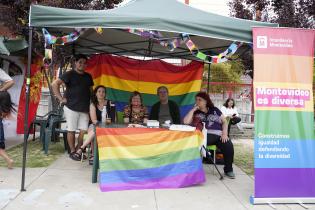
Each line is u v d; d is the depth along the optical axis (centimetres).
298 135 512
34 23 507
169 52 871
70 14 507
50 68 1017
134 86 889
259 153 504
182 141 574
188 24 517
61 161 727
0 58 879
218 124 654
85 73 747
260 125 505
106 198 507
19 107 934
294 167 508
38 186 549
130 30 537
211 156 706
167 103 756
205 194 540
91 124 721
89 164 703
